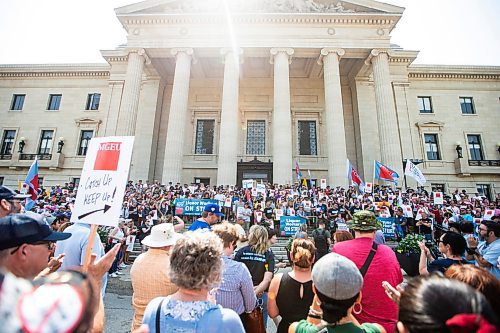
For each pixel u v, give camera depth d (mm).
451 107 31766
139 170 28469
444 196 21438
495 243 4598
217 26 26234
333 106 24078
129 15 26047
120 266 11938
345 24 26141
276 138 23562
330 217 15875
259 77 32531
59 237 2242
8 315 1021
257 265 4070
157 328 1901
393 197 18312
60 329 1049
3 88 35125
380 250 3117
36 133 33281
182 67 25500
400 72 30953
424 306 1287
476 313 1195
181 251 2107
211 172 29891
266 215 16812
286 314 3012
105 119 31141
